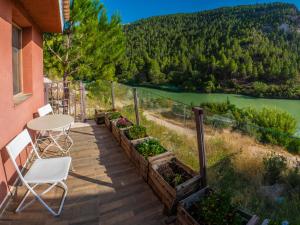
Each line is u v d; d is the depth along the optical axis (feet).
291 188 10.11
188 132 19.49
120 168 10.12
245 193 9.30
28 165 10.20
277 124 25.25
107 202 7.74
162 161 8.63
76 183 8.85
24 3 10.02
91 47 25.11
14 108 8.43
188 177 7.80
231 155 13.43
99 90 28.19
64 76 25.38
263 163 12.14
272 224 5.64
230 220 5.63
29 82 12.21
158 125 20.15
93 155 11.47
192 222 5.77
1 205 7.11
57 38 23.73
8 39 7.80
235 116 31.01
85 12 23.58
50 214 7.08
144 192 8.34
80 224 6.70
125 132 12.25
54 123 9.78
